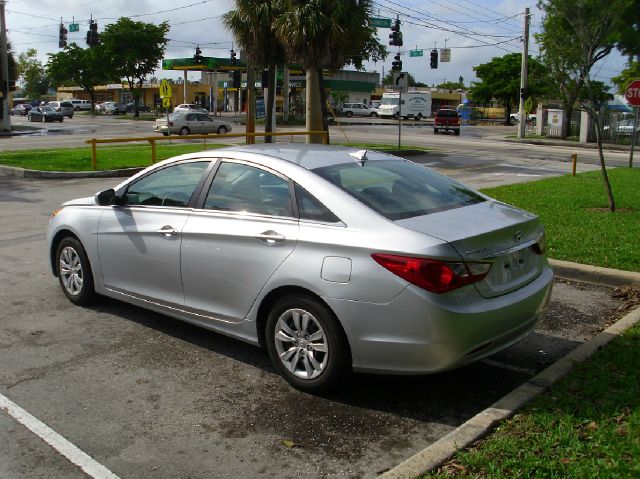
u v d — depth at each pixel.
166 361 5.03
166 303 5.30
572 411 3.89
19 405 4.27
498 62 71.81
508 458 3.38
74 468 3.55
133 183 5.68
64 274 6.34
